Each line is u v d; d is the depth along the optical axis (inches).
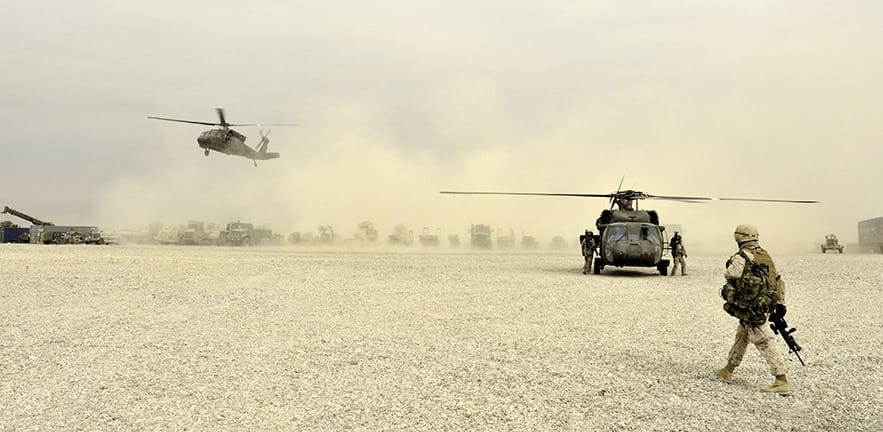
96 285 612.4
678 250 810.2
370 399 256.7
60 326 408.5
